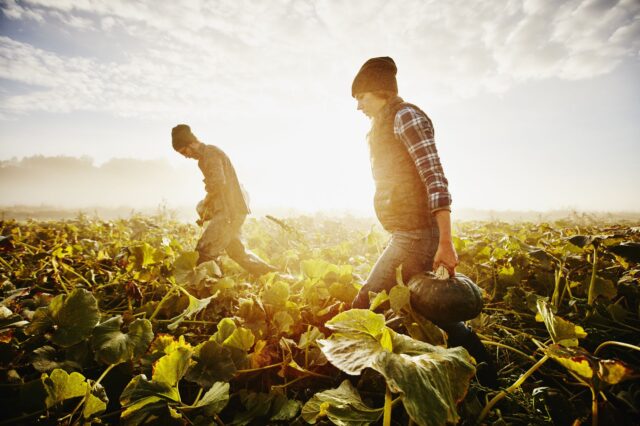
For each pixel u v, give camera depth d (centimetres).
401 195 173
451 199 155
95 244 404
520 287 277
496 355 193
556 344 137
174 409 125
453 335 160
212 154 324
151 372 154
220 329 186
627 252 228
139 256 272
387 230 189
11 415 126
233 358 166
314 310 227
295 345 184
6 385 141
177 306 241
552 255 305
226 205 317
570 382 160
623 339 199
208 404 127
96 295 272
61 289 282
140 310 240
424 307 154
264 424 141
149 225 620
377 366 92
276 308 220
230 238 320
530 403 144
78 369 149
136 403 121
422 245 174
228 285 257
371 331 118
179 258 251
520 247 299
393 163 176
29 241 446
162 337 173
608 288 221
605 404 123
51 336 166
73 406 139
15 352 159
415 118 163
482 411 133
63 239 462
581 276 270
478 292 160
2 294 253
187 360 136
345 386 137
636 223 666
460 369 102
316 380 172
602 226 622
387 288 179
